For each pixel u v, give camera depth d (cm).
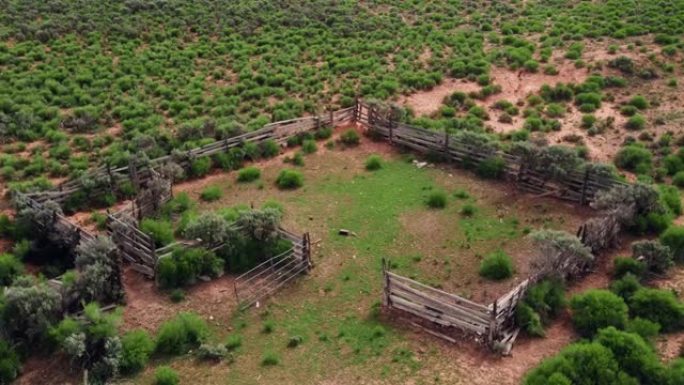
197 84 3928
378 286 2184
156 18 5109
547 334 1916
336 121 3366
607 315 1886
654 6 4747
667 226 2327
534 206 2595
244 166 3055
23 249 2436
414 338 1938
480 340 1889
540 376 1700
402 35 4681
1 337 1930
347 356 1892
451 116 3456
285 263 2281
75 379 1856
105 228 2555
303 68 4150
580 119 3331
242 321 2064
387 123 3183
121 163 2897
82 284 2061
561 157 2586
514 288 1989
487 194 2708
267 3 5484
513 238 2394
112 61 4338
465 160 2919
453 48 4350
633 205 2333
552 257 2036
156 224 2419
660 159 2889
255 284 2212
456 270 2234
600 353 1720
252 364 1888
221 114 3544
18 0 5416
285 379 1823
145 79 4009
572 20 4662
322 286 2206
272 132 3178
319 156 3130
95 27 4878
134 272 2302
